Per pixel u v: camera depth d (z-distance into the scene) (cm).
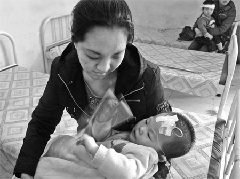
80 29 62
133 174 86
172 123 99
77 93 87
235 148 99
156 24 438
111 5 60
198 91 243
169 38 381
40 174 99
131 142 101
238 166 86
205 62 286
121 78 80
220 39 353
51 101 92
